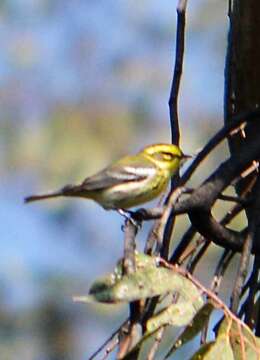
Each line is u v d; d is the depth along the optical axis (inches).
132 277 216.2
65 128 681.6
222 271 270.7
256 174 284.4
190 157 397.4
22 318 624.1
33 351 619.8
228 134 276.5
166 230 253.9
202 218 256.1
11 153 677.3
